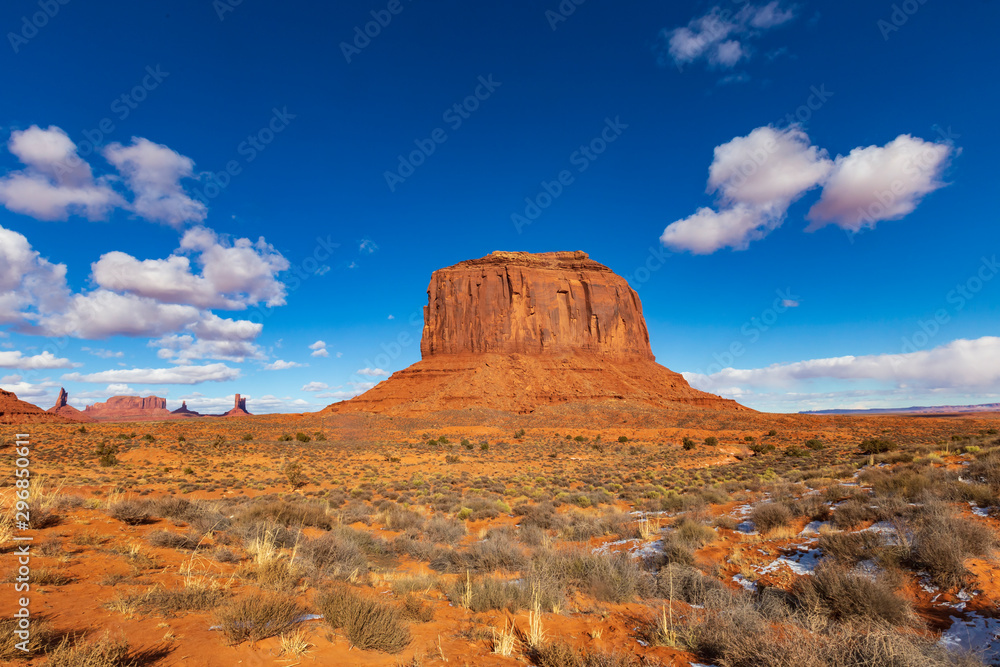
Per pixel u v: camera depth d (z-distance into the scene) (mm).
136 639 4551
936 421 79625
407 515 16922
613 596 7984
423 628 6258
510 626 6520
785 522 11477
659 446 63062
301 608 6148
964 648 5023
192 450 50219
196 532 10344
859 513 10094
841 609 6160
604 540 13508
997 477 10297
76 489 21047
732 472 32188
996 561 6820
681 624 6250
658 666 5160
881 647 4613
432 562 10992
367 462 43469
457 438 75312
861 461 27234
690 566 9297
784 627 5848
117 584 6285
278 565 7699
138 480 28328
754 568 8852
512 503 22953
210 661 4289
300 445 59938
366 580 8828
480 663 5074
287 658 4562
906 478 12289
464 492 26375
